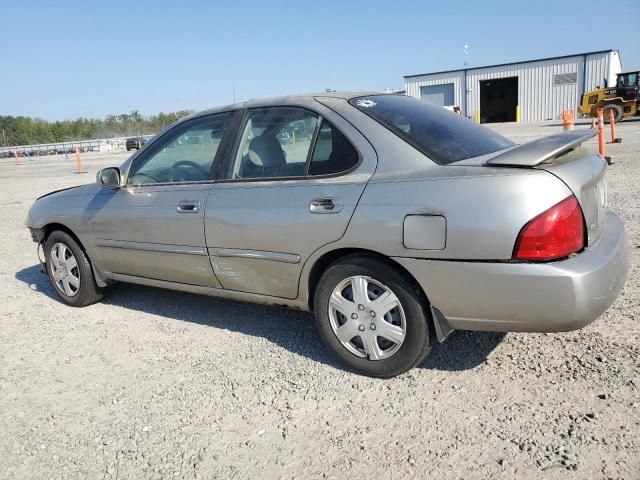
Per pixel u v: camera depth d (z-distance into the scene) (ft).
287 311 15.42
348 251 11.06
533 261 9.01
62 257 16.92
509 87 154.92
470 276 9.45
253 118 12.75
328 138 11.39
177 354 13.11
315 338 13.43
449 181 9.66
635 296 14.20
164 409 10.66
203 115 13.78
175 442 9.56
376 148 10.77
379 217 10.19
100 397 11.31
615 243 10.12
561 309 9.02
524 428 9.16
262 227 11.78
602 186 11.11
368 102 11.91
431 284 9.89
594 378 10.46
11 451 9.63
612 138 53.52
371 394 10.62
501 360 11.50
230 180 12.76
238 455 9.09
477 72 155.63
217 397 10.95
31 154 183.93
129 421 10.33
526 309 9.22
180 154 13.94
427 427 9.43
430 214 9.67
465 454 8.65
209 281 13.37
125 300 17.35
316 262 11.32
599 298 9.18
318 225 10.95
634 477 7.86
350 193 10.66
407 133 10.87
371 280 10.78
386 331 10.75
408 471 8.37
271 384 11.30
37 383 12.10
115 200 14.92
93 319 15.85
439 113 12.71
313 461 8.79
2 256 24.98
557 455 8.44
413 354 10.56
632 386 10.07
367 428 9.54
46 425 10.39
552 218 8.94
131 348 13.65
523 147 9.98
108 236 15.17
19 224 33.32
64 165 100.53
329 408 10.25
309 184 11.34
